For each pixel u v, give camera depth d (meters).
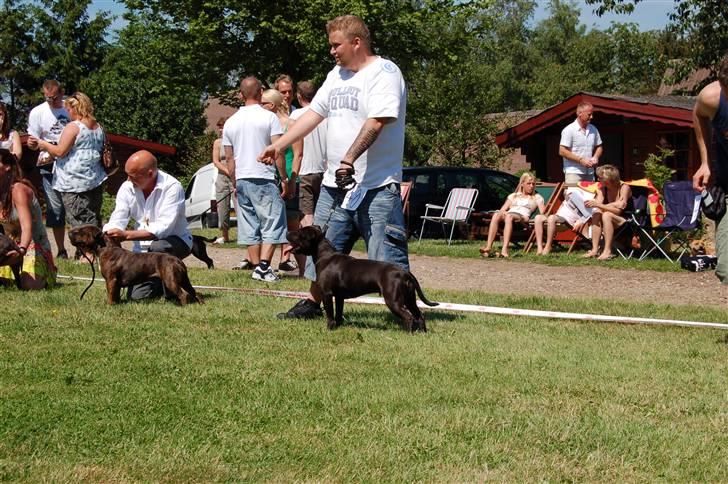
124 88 39.69
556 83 65.19
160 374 5.31
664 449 4.15
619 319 7.59
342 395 4.90
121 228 8.27
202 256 11.39
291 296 8.64
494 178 19.12
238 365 5.54
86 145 11.25
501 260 13.54
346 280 6.64
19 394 4.84
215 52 28.23
